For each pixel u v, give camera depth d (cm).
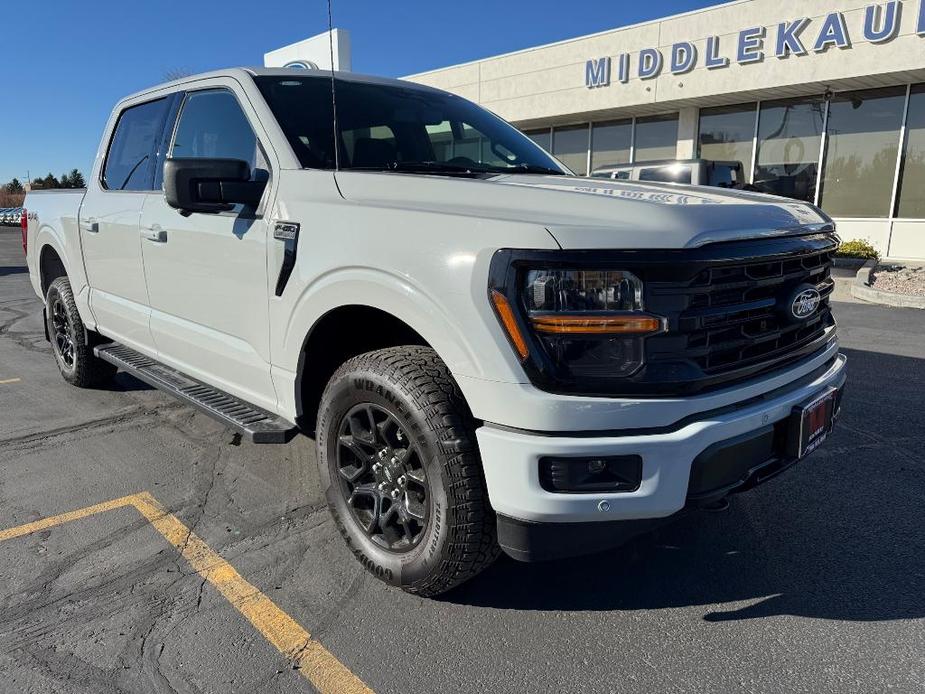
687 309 210
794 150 1518
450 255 220
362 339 295
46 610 256
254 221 298
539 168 354
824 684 218
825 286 274
